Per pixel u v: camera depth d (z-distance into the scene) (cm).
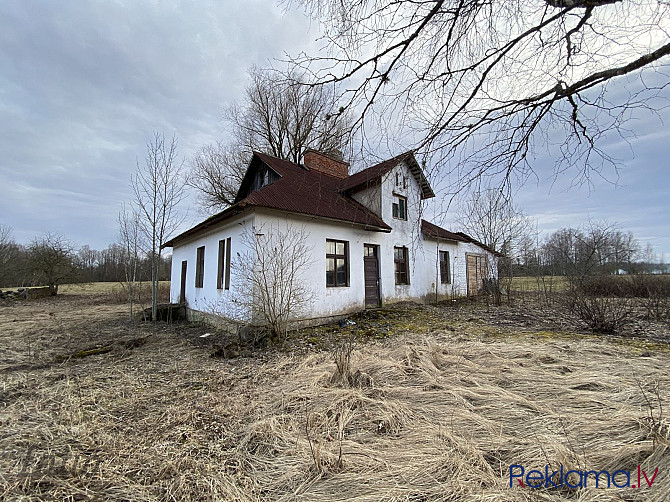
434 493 203
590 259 1199
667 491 186
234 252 826
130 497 217
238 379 460
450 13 273
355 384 402
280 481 230
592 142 300
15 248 2686
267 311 719
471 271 1691
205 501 212
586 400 318
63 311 1462
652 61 232
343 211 973
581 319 806
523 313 1016
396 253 1228
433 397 350
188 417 338
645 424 252
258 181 1327
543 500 190
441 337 670
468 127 317
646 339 618
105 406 371
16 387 441
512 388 370
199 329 919
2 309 1570
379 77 316
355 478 223
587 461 220
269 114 1670
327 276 925
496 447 249
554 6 234
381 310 1036
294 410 342
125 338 800
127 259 1223
